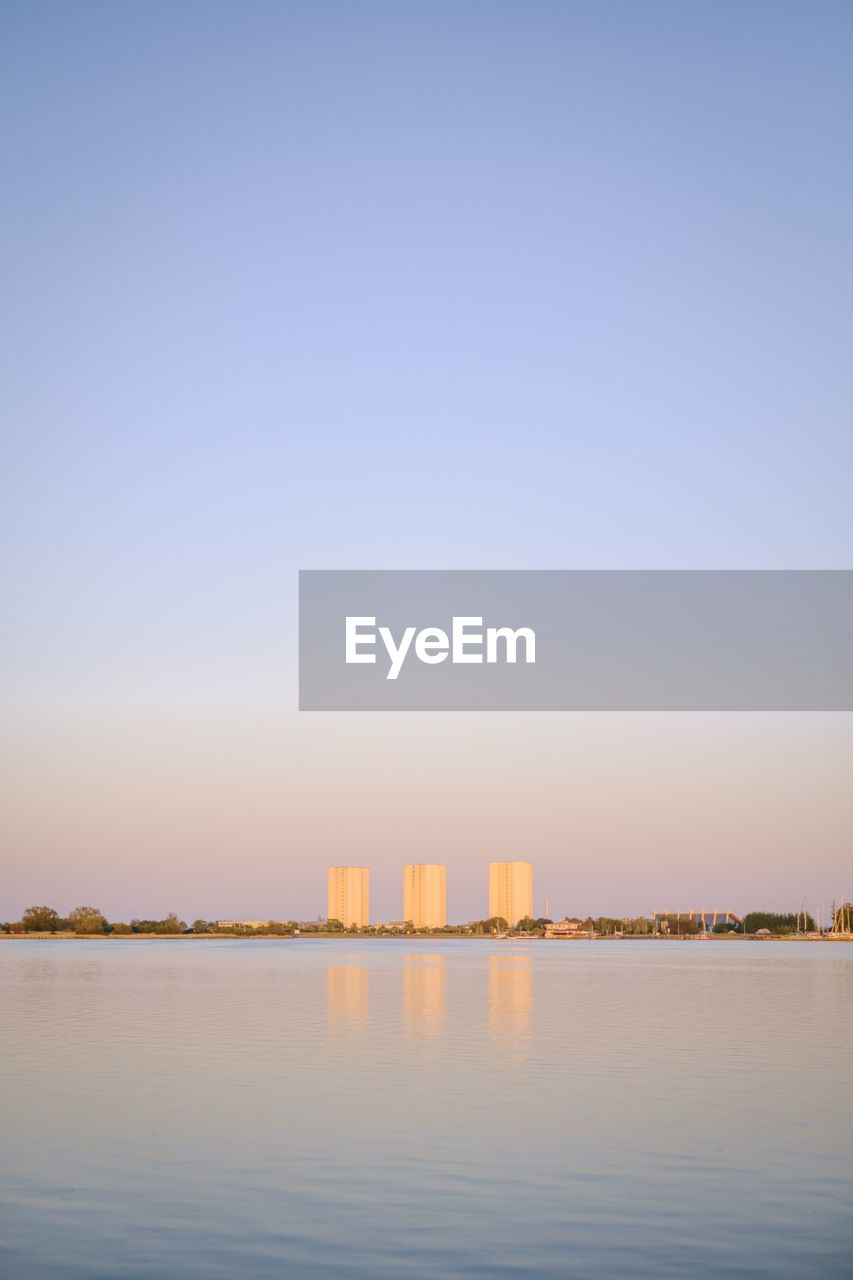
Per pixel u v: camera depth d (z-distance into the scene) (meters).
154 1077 47.03
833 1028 67.25
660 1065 50.56
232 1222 26.31
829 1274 23.08
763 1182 29.64
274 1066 50.25
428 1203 27.81
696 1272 23.16
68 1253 24.25
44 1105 40.38
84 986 110.25
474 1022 71.00
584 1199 28.14
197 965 163.38
